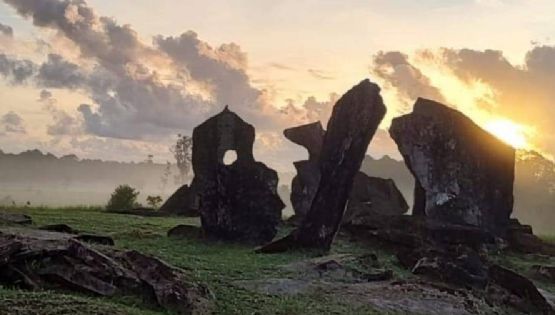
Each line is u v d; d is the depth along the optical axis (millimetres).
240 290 12328
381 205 26391
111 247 13820
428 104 24391
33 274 10461
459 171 23703
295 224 23797
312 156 26031
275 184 20984
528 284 15117
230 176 20531
